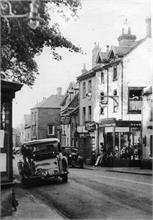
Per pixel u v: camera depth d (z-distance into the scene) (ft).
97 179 71.36
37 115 193.77
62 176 68.18
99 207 42.14
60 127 182.80
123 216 36.94
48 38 59.00
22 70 62.28
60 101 198.49
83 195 51.31
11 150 38.45
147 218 35.88
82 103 152.25
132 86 121.39
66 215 37.76
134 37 129.80
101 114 133.80
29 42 56.80
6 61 54.29
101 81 134.62
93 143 130.31
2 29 46.70
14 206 38.88
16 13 36.73
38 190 58.95
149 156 98.48
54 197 50.39
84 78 149.69
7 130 38.29
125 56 121.08
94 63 147.84
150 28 120.26
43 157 67.97
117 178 72.95
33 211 39.65
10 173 38.24
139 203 44.34
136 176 77.41
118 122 110.93
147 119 100.01
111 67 127.44
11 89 38.09
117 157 112.88
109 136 121.39
